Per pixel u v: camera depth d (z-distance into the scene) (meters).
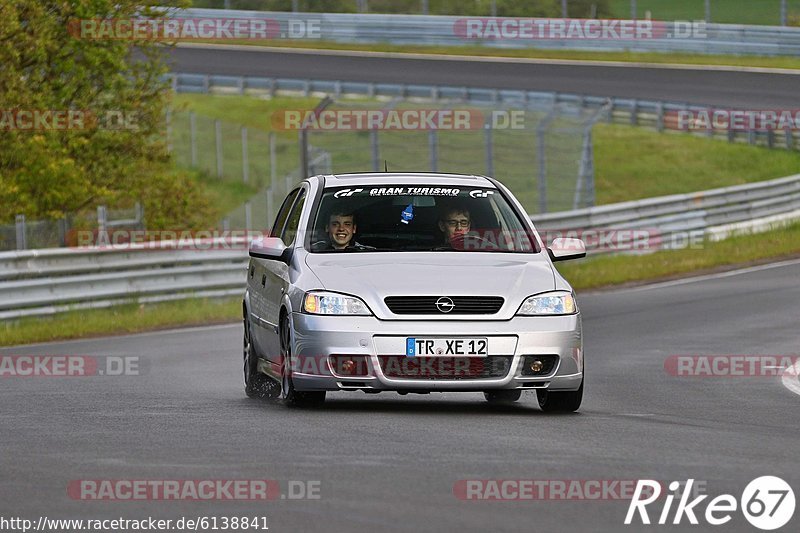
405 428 23.05
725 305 56.41
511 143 115.12
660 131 128.62
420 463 19.19
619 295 62.47
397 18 157.50
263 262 30.14
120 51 74.94
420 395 30.50
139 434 22.44
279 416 24.94
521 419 24.80
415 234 27.77
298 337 25.53
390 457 19.75
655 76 138.75
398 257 26.86
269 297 28.50
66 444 21.33
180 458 19.77
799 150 122.69
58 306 54.59
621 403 28.95
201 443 21.27
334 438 21.77
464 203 28.44
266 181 120.31
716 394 30.98
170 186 82.19
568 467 18.94
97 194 73.12
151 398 29.20
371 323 25.14
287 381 26.48
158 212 80.38
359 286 25.62
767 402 29.30
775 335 45.81
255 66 150.62
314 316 25.39
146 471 18.66
